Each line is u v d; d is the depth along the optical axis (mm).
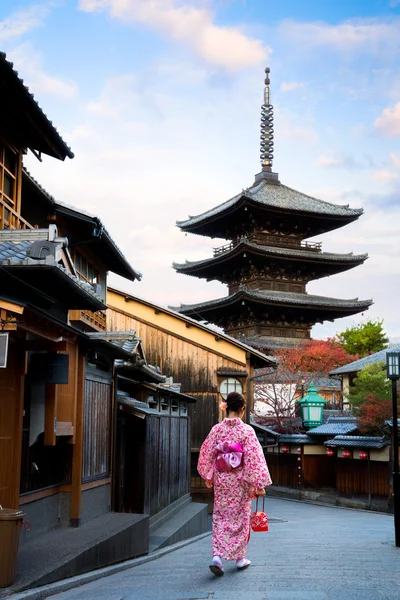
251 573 7449
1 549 6824
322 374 55781
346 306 61500
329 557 9539
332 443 35500
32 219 13547
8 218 10672
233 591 6258
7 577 6832
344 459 35406
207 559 10125
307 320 64312
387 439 31328
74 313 12766
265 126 70812
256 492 7305
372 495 32438
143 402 17344
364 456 32500
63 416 10609
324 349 55656
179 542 16016
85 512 11664
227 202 66312
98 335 11820
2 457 8305
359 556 9750
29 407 9648
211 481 7523
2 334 7035
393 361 12492
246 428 7359
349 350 75312
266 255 60906
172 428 20547
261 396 49875
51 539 9742
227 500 7332
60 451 11164
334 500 35969
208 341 29703
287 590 6289
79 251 14914
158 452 17812
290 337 63844
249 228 64625
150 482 16469
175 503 20750
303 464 40125
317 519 26625
